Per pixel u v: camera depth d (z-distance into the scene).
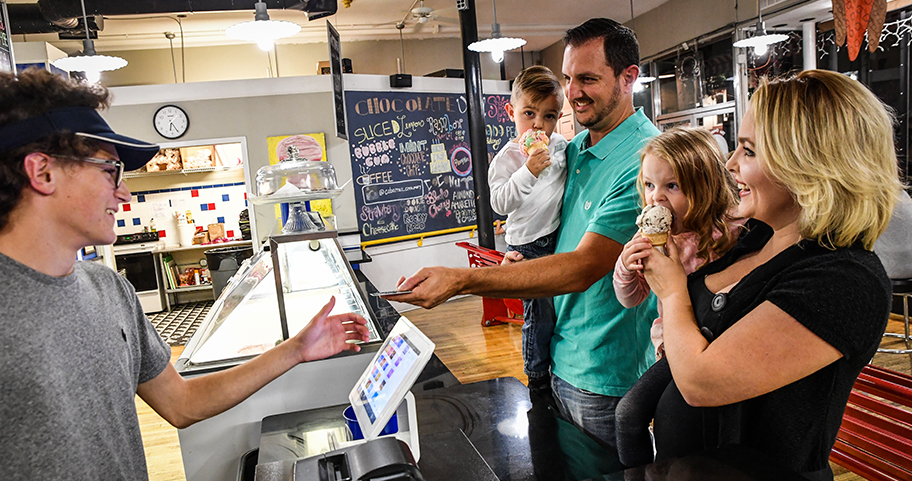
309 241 1.81
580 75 1.54
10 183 0.85
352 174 6.40
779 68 5.78
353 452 0.88
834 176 0.78
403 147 6.72
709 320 0.93
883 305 0.78
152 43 7.62
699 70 6.66
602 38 1.49
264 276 2.04
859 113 0.79
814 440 0.83
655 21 7.42
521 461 1.39
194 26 7.15
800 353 0.77
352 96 6.36
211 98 6.05
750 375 0.80
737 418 0.90
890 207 0.81
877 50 4.79
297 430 1.47
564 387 1.73
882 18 2.80
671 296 0.99
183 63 7.89
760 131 0.86
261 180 3.23
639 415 1.12
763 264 0.90
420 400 1.82
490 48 5.12
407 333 1.17
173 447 3.40
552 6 7.33
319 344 1.35
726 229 1.25
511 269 1.32
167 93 5.95
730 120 6.21
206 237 8.30
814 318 0.76
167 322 7.21
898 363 3.64
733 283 0.97
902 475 1.40
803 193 0.81
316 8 6.04
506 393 1.83
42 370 0.85
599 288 1.55
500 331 5.30
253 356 1.65
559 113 2.31
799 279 0.80
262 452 1.35
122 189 1.00
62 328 0.91
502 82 7.56
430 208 6.98
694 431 0.98
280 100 6.20
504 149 2.34
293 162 3.30
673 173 1.29
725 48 6.31
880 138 0.79
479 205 6.52
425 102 6.87
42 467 0.85
